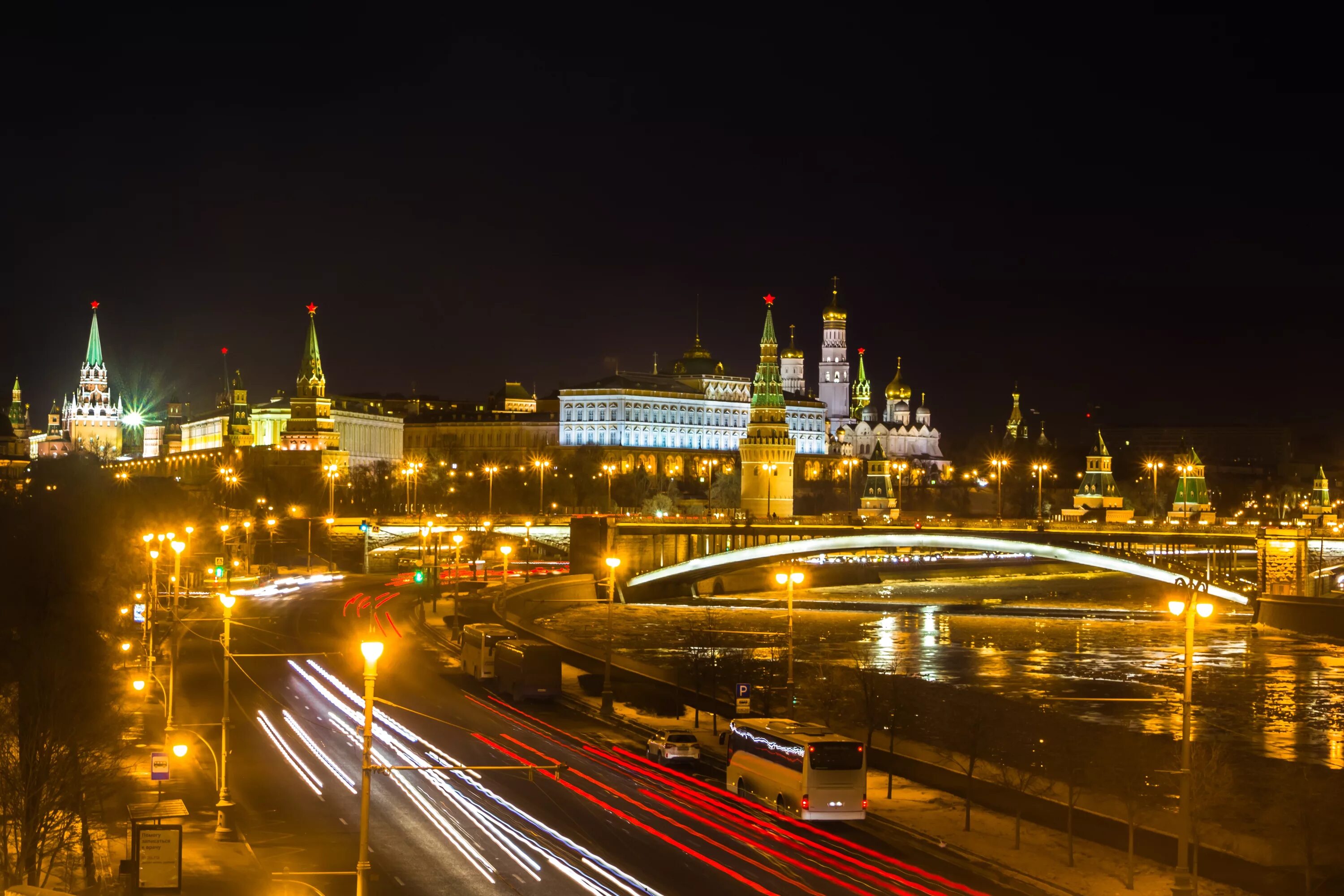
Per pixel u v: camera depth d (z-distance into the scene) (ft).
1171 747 438.81
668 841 290.35
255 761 362.33
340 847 282.56
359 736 396.57
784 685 529.45
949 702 521.65
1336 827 327.47
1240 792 377.30
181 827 243.81
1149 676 604.08
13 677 369.91
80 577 609.01
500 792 333.21
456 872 265.34
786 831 302.66
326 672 513.45
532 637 599.16
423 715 431.84
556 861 273.95
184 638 597.11
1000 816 328.49
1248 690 571.69
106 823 305.12
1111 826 321.93
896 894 258.57
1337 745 460.55
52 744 277.85
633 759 376.68
